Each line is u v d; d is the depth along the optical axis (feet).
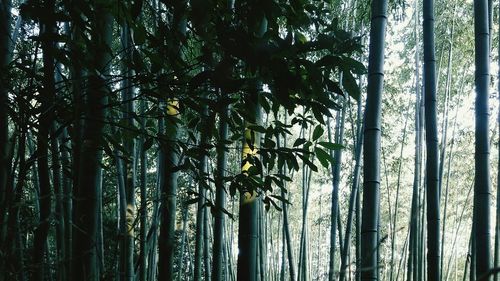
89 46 6.75
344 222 35.55
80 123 7.66
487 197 10.57
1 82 6.38
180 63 6.83
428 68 12.75
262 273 21.18
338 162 20.76
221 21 6.19
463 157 32.81
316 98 6.93
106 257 14.84
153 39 6.77
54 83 6.84
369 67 9.25
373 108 9.08
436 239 11.81
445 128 23.47
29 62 7.05
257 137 9.23
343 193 35.40
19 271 6.08
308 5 7.54
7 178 6.17
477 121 11.00
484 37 11.28
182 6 6.56
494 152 29.71
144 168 17.01
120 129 8.68
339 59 6.26
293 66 6.64
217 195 13.46
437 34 24.84
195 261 18.16
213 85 6.53
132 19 6.44
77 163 8.28
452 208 38.55
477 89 11.14
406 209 40.75
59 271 6.66
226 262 27.20
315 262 49.80
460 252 43.93
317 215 46.62
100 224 12.01
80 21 6.49
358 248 21.04
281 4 7.18
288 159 8.06
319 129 7.89
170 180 10.61
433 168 12.21
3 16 7.18
